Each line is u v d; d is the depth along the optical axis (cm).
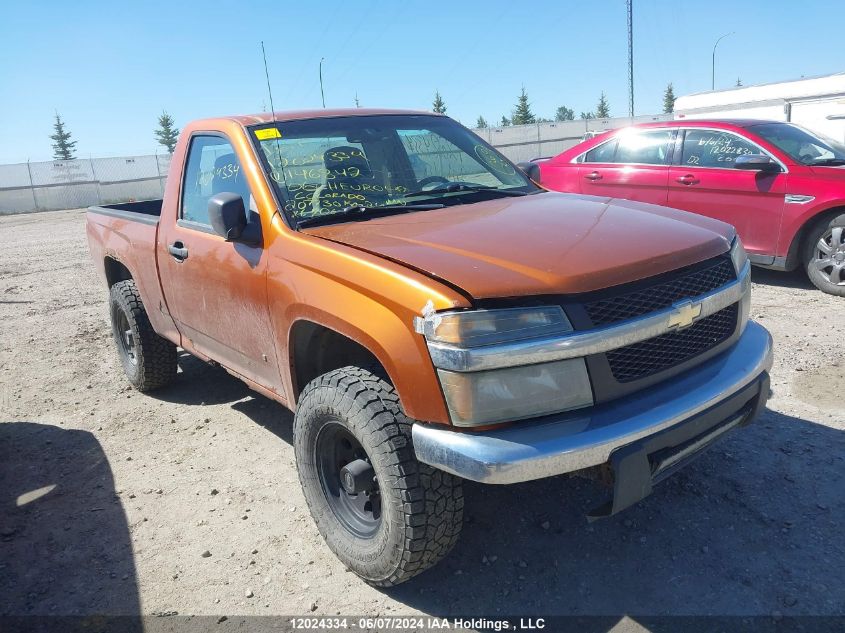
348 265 266
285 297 297
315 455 292
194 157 403
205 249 364
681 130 758
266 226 321
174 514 350
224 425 453
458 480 256
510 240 270
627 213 315
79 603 288
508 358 223
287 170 343
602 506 237
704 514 314
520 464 219
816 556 280
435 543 254
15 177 3516
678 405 243
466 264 246
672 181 748
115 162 3703
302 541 321
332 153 364
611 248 261
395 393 259
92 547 327
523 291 231
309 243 292
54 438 450
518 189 395
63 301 870
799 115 1515
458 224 298
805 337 525
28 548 329
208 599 285
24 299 896
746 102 1641
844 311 590
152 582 298
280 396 339
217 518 344
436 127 424
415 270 247
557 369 230
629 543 299
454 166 399
